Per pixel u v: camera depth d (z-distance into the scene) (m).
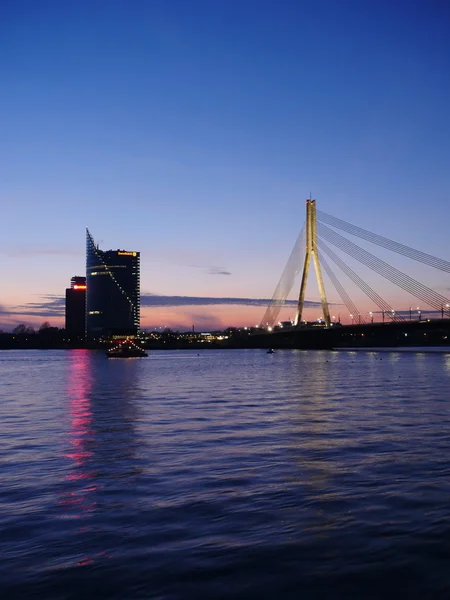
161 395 59.16
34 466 23.81
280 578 12.88
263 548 14.45
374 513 16.98
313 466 23.27
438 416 39.25
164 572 13.20
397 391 61.75
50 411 44.75
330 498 18.56
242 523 16.27
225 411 43.50
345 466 23.20
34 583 12.71
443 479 20.94
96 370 129.25
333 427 34.12
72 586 12.56
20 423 37.41
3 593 12.29
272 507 17.69
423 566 13.34
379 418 38.31
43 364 180.00
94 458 25.36
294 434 31.56
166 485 20.48
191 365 154.00
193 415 41.03
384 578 12.82
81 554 14.20
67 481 21.23
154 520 16.62
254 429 33.62
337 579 12.80
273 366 137.00
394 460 24.31
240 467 23.23
